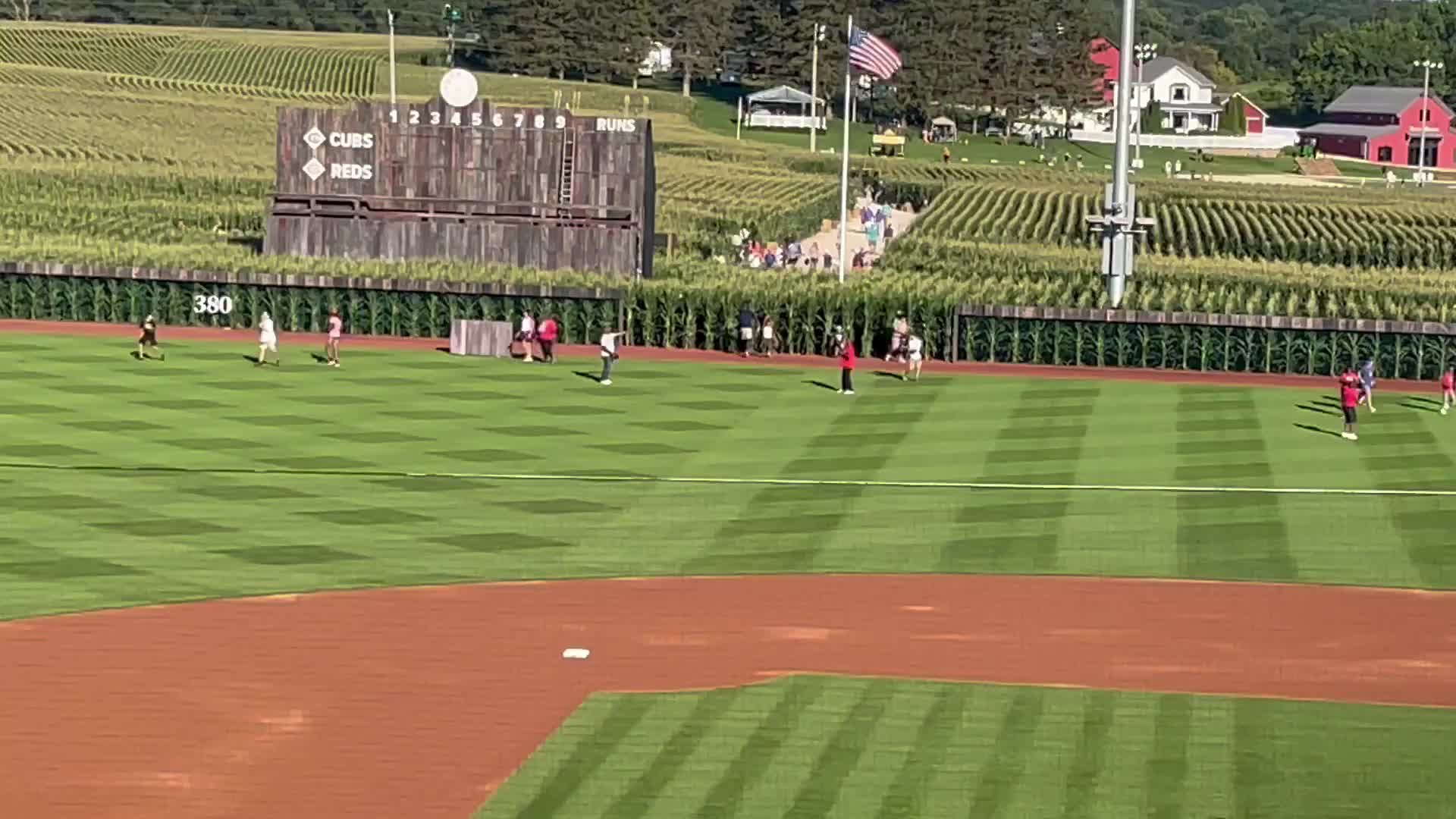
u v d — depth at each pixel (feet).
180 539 561.02
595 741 387.55
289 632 465.47
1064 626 484.74
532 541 573.33
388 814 347.97
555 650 455.63
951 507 629.10
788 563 550.77
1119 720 405.18
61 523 577.02
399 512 607.37
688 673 436.76
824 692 422.82
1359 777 371.35
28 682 421.18
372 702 411.75
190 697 413.80
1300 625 488.85
